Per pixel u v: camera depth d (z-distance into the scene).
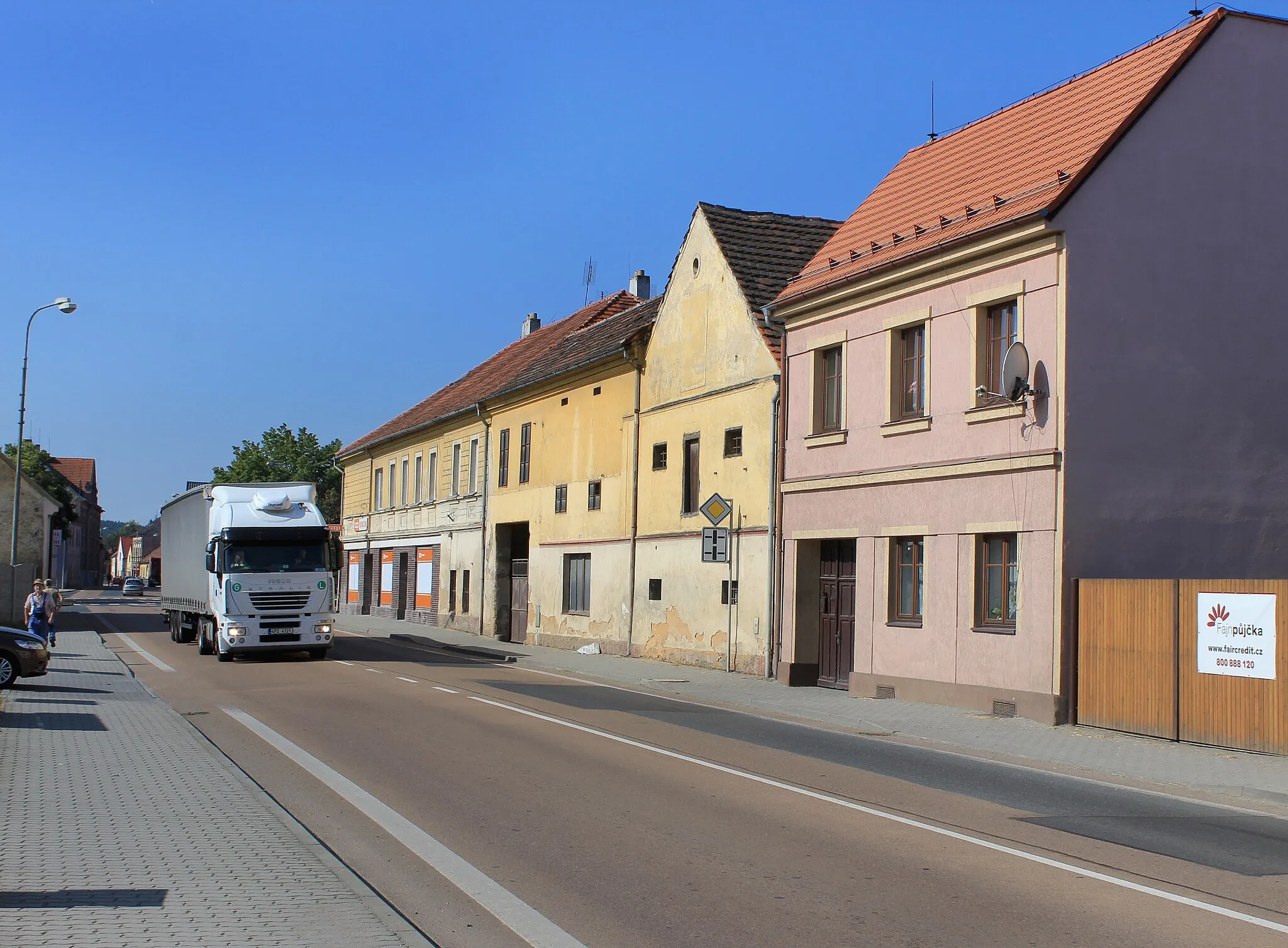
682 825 9.46
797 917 6.90
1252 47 18.92
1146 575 17.23
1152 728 15.50
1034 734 15.81
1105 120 18.41
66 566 119.56
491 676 24.47
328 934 6.27
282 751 13.35
